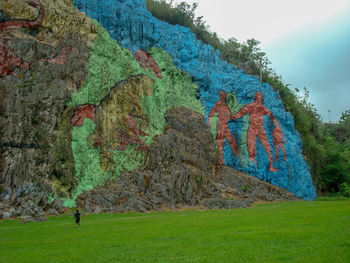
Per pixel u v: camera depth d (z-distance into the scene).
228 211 38.97
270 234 19.47
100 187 43.03
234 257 14.41
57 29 46.81
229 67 77.06
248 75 77.31
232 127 69.44
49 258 15.15
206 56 73.50
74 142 43.28
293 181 71.69
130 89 52.72
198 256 14.81
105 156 45.59
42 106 41.22
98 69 48.69
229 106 70.62
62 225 27.06
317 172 83.25
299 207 40.94
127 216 34.88
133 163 48.47
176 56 67.81
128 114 51.00
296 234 19.14
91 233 21.97
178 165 51.31
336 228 20.88
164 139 53.19
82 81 46.12
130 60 55.59
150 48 63.12
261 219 27.12
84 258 14.98
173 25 77.44
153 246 17.06
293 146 75.44
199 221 27.28
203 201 50.31
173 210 43.47
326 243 16.67
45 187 37.69
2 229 24.84
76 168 42.00
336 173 84.12
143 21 62.03
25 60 42.16
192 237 19.28
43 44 44.34
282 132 74.88
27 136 38.84
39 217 31.22
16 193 35.53
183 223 26.09
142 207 40.84
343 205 40.97
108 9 57.06
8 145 37.31
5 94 39.44
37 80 42.09
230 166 66.38
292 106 87.94
